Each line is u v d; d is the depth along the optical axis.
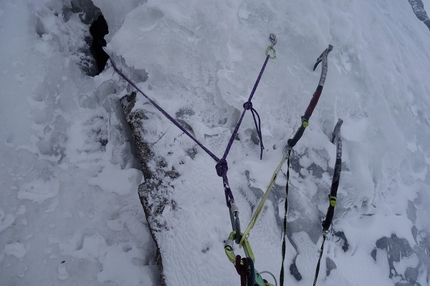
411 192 2.81
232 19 2.31
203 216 1.93
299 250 2.03
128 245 2.11
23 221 2.11
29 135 2.32
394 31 4.14
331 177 2.26
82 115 2.60
